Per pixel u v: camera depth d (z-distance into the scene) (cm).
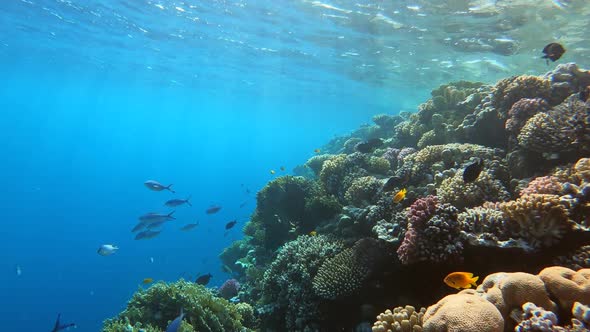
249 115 8512
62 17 2072
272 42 2155
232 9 1708
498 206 483
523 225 427
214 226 6353
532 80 770
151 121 14325
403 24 1598
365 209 729
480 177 598
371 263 591
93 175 14725
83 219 8150
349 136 2200
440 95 1177
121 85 5091
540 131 607
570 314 295
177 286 793
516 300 309
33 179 13012
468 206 580
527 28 1516
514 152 676
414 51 2002
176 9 1792
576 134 587
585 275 311
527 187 541
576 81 766
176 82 4244
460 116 1004
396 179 686
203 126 15325
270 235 1059
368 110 5838
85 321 3938
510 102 785
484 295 332
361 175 932
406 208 621
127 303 802
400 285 556
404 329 355
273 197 1031
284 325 720
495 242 427
